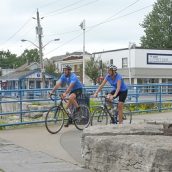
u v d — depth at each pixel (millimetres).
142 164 7438
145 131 9164
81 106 14086
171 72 66938
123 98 13727
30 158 9500
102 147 8320
